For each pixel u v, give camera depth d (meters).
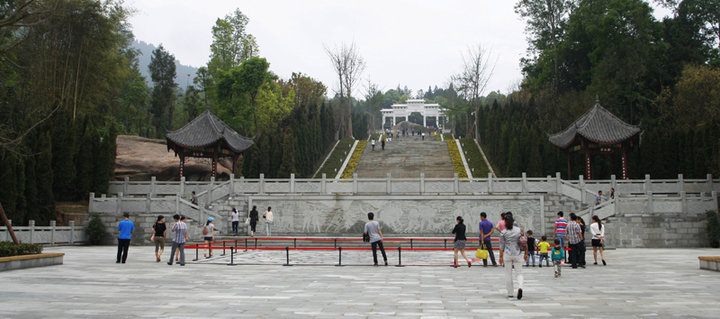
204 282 13.60
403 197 34.09
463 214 33.88
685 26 68.88
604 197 33.16
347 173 54.69
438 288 12.52
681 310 9.30
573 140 42.28
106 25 44.41
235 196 34.69
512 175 50.47
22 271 15.62
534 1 74.56
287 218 34.41
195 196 34.00
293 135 59.56
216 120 43.62
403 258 21.95
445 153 64.19
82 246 29.33
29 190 31.86
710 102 49.38
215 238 30.56
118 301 10.29
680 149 46.38
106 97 56.38
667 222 30.25
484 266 18.34
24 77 44.25
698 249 28.31
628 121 60.94
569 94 65.88
